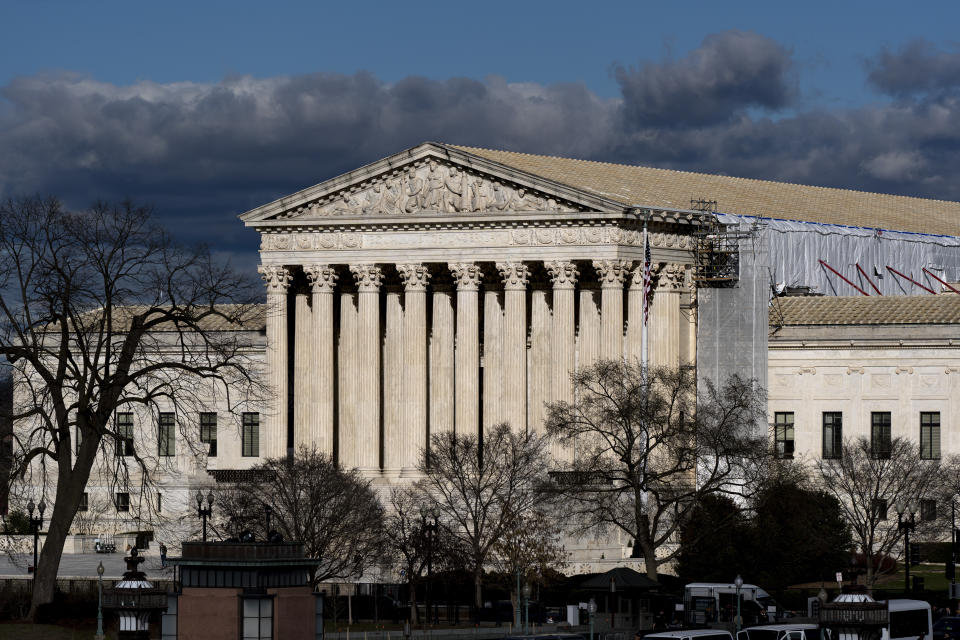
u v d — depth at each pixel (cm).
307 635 15750
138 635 17175
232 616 15488
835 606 17200
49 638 18488
